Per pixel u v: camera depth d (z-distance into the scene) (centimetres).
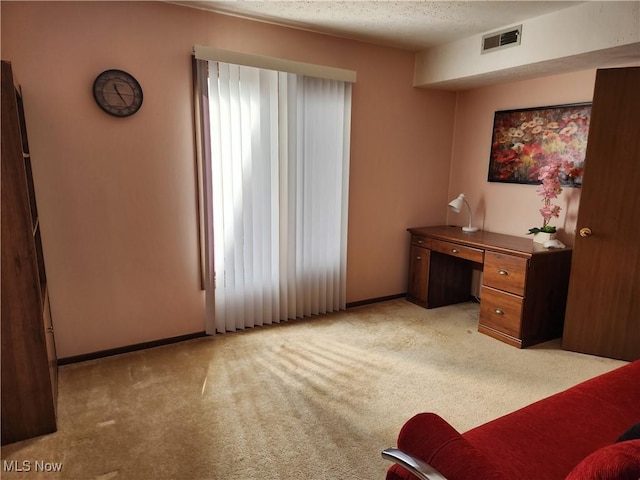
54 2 234
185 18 272
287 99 310
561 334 325
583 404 154
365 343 308
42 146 242
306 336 318
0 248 182
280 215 324
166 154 279
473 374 263
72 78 244
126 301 282
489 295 321
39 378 195
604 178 273
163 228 286
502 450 129
